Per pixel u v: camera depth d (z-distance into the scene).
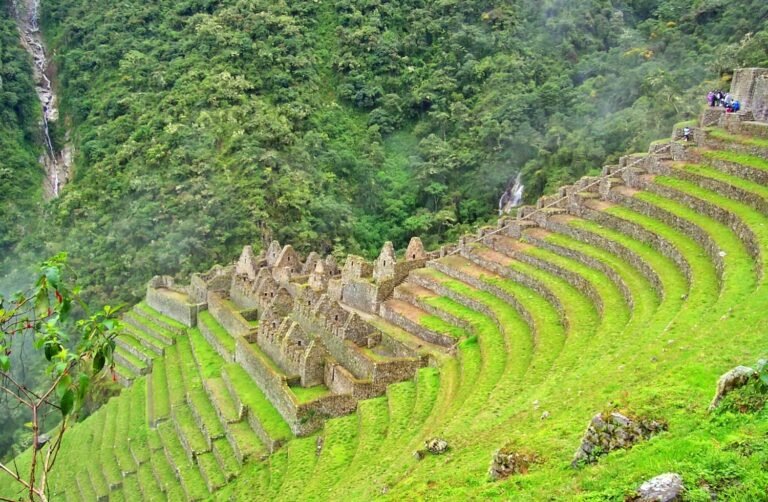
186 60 96.94
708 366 19.19
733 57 68.38
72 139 103.00
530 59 99.19
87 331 10.98
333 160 87.88
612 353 26.05
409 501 18.41
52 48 116.94
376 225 85.56
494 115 90.06
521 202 78.69
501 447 19.06
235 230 72.56
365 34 108.06
